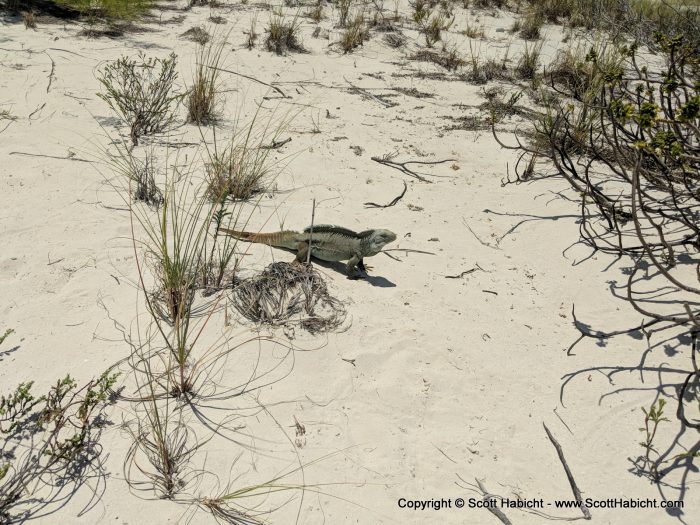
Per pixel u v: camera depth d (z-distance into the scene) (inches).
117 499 161.3
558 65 562.3
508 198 351.6
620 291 272.8
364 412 197.2
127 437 178.1
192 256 234.1
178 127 388.2
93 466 169.0
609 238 311.6
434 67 569.6
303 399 198.2
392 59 581.3
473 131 442.0
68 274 238.1
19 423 177.8
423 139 419.8
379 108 465.7
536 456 191.3
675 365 228.7
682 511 176.9
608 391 217.5
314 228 261.9
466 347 230.8
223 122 405.1
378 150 394.3
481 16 734.5
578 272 286.4
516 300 262.8
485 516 170.7
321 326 226.1
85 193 297.4
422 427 196.1
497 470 185.0
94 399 179.2
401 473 179.2
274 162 358.0
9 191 289.0
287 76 504.4
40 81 416.8
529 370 224.8
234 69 499.2
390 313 241.8
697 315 226.7
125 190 305.4
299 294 233.5
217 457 176.1
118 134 365.7
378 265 275.3
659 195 350.9
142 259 252.5
